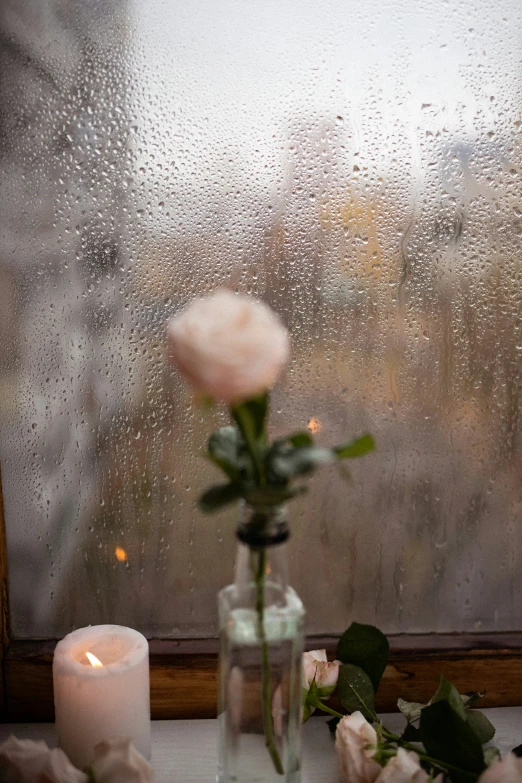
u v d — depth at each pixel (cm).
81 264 87
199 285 88
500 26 85
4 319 87
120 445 89
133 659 78
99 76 84
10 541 89
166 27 84
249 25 85
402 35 85
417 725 86
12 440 88
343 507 91
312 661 82
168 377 88
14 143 84
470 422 90
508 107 86
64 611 90
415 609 92
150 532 90
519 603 92
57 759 72
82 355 88
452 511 91
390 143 87
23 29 83
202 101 85
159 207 86
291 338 89
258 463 66
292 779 75
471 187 87
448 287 89
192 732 86
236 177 87
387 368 89
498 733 84
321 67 86
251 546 69
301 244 88
